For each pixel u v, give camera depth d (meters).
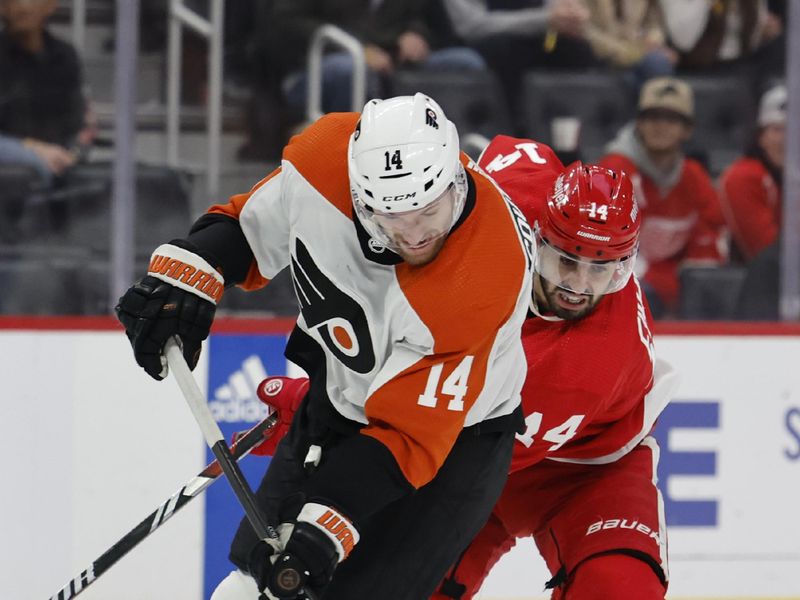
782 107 18.62
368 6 18.52
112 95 17.42
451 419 8.62
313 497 8.55
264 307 16.11
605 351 10.47
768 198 18.47
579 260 10.00
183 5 17.33
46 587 14.09
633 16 19.27
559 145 18.97
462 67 18.89
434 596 11.56
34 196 16.56
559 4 18.98
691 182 18.27
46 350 14.04
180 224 16.59
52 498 14.08
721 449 14.98
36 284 16.06
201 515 14.30
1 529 14.02
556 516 11.08
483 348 8.53
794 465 15.13
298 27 17.72
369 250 8.52
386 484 8.58
